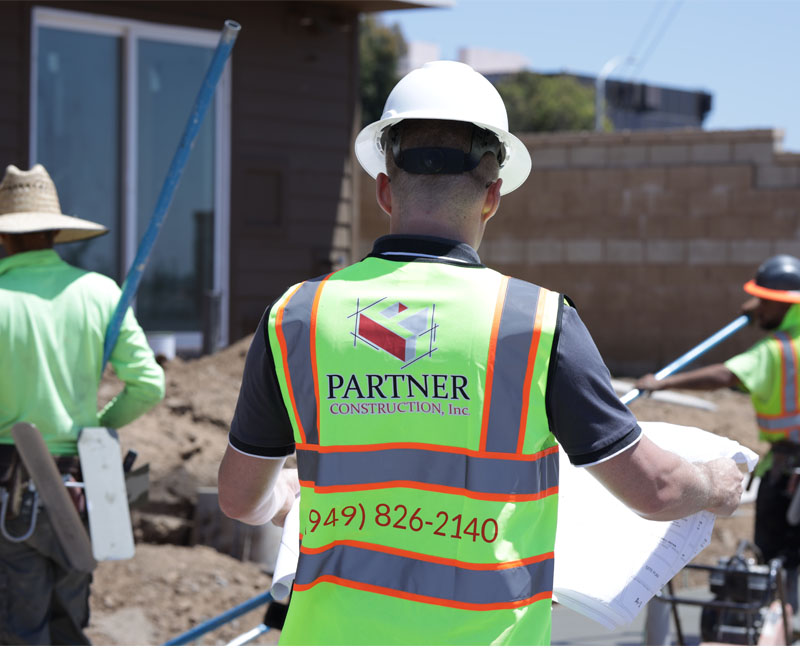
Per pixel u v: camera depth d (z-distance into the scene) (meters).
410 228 1.80
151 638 4.69
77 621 3.60
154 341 7.86
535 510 1.68
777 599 4.50
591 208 13.46
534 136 13.68
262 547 5.57
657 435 2.09
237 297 9.36
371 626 1.64
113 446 3.42
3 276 3.49
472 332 1.67
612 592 1.92
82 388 3.49
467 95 1.80
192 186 9.18
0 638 3.39
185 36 9.04
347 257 10.21
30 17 8.19
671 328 13.16
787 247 12.72
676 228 13.12
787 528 4.83
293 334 1.74
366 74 33.03
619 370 13.33
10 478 3.35
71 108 8.55
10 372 3.38
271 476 1.86
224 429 6.43
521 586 1.65
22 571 3.41
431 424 1.67
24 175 3.66
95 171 8.70
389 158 1.84
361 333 1.71
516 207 13.82
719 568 4.13
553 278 13.65
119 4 8.63
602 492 2.10
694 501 1.79
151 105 8.95
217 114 9.25
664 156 13.16
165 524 5.61
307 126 9.80
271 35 9.50
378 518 1.68
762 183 12.77
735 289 12.90
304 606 1.70
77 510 3.43
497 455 1.65
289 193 9.69
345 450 1.70
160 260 9.02
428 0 9.73
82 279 3.54
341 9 9.75
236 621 4.91
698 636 5.19
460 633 1.62
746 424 8.90
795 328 4.77
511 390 1.66
